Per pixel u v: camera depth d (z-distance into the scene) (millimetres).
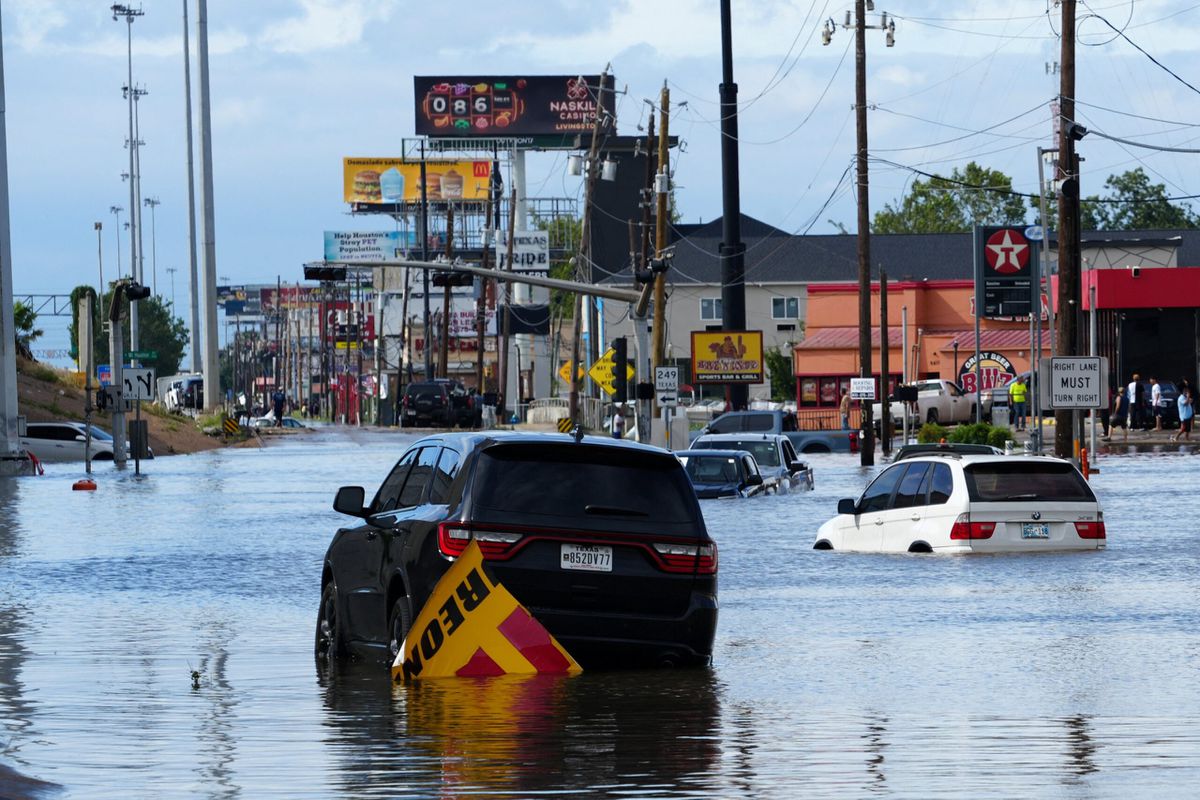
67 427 130625
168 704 22625
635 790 16578
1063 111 88812
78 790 16672
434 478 25594
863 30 118938
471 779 17172
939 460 46531
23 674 25828
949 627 30984
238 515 66375
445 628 24281
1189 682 24156
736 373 135750
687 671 25312
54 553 49719
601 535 24359
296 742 19500
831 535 49750
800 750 18906
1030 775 17297
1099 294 156125
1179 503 68188
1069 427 84875
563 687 23656
